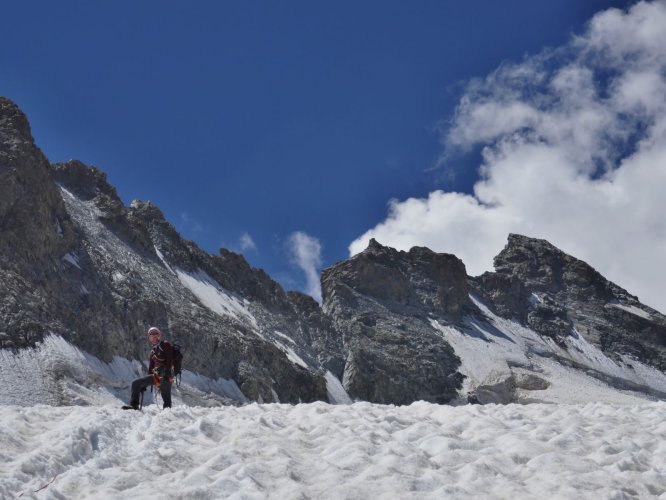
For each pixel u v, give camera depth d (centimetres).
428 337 18062
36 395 5938
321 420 1420
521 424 1445
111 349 7819
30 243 8050
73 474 888
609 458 1110
